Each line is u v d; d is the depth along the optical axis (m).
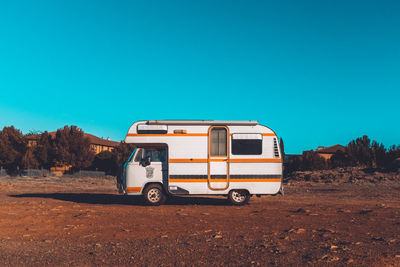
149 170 12.56
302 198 16.05
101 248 5.92
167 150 12.57
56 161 47.53
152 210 11.06
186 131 12.55
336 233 7.12
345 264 4.83
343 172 30.02
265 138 12.66
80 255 5.47
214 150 12.52
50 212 10.37
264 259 5.11
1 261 5.15
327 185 24.83
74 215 9.84
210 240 6.46
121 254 5.50
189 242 6.29
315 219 9.10
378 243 6.13
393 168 28.89
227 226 8.04
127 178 12.56
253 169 12.51
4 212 10.30
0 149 47.31
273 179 12.55
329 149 69.12
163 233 7.24
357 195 17.77
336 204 13.14
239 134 12.57
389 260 5.00
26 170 43.47
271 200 14.86
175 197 16.02
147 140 12.49
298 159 44.66
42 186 27.64
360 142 40.03
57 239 6.72
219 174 12.44
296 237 6.71
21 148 50.47
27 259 5.26
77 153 48.38
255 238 6.63
